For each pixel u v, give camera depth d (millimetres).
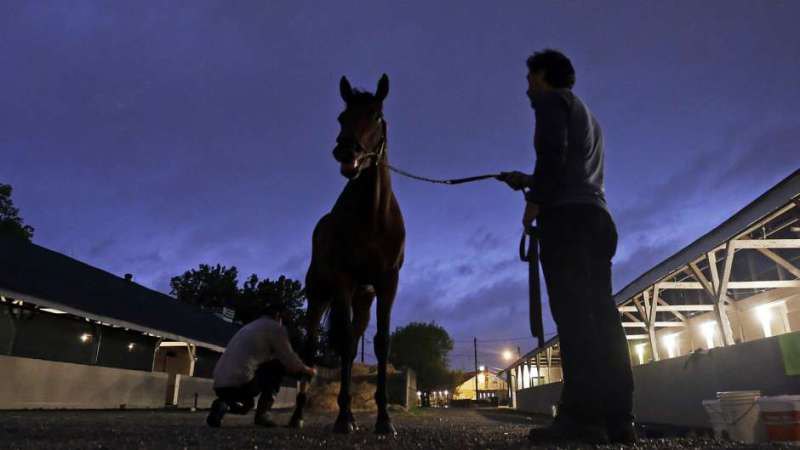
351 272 3803
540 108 2479
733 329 12016
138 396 13508
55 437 2738
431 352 60938
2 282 10602
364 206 3656
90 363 14383
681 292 14383
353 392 17172
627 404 2445
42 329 12750
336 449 2227
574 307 2391
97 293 15258
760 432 3754
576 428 2297
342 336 3627
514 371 37156
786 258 10336
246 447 2250
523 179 2740
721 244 8297
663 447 2188
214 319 25031
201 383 16969
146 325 14750
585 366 2340
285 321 5383
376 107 3539
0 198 26609
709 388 7320
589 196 2484
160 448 2129
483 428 4863
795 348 5562
